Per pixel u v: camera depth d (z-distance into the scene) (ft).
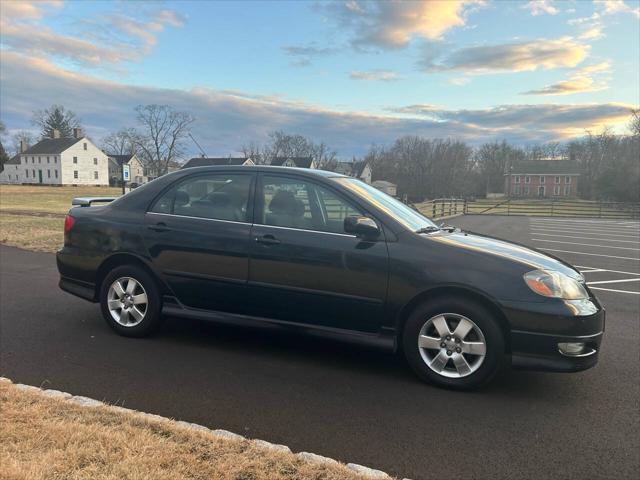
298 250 13.92
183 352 15.17
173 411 11.26
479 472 9.22
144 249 15.79
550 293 12.19
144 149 266.77
